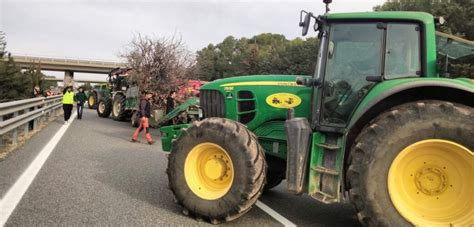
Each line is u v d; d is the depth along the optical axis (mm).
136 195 5660
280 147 5387
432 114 3830
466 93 4012
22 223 4328
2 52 21750
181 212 5035
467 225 3797
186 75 17938
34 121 12086
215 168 4887
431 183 3992
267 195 6223
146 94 11602
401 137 3889
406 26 4516
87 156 8430
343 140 4359
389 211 3910
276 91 5387
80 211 4832
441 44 5133
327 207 5676
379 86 4340
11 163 7230
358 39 4664
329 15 4734
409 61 4496
